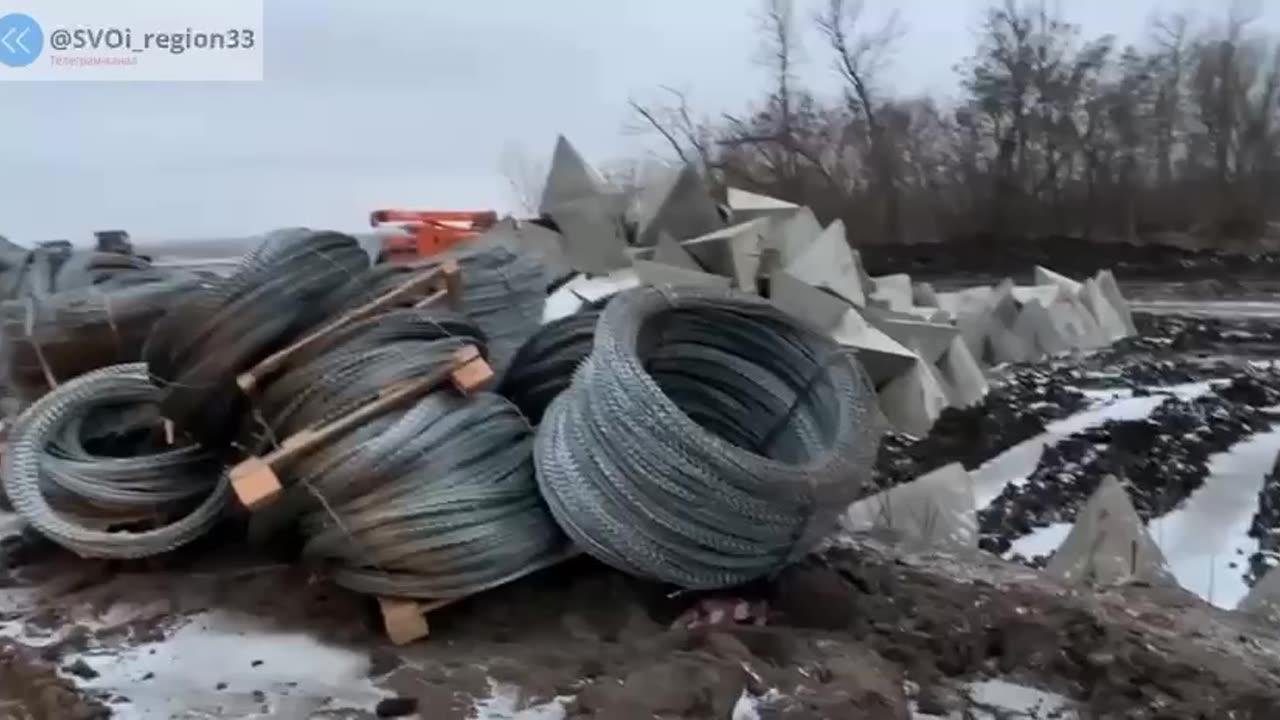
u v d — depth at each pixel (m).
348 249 5.21
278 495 4.70
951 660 4.46
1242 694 4.14
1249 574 8.11
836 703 3.95
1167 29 17.05
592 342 5.52
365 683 4.38
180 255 16.19
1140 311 16.80
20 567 5.73
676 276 14.61
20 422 5.54
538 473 4.78
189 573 5.50
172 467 5.48
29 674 4.34
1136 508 9.49
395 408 4.80
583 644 4.58
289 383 4.91
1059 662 4.41
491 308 7.31
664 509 4.45
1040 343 16.31
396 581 4.66
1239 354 14.94
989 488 10.55
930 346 14.23
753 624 4.69
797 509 4.50
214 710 4.12
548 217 16.72
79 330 6.10
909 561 6.07
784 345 5.27
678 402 5.45
